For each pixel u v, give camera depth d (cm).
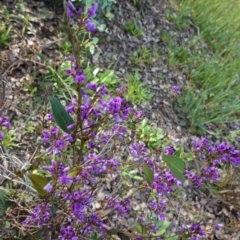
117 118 139
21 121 266
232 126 388
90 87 136
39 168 198
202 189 308
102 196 244
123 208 189
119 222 249
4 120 167
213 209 304
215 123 373
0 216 181
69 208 170
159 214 198
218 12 500
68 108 142
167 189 166
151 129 311
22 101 276
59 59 313
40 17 334
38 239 174
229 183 315
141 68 367
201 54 437
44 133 145
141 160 180
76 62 131
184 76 394
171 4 466
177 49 410
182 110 358
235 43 483
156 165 174
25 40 310
